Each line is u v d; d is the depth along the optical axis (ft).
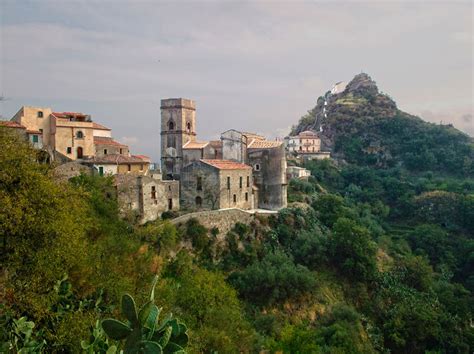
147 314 31.09
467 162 599.57
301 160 534.78
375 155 632.79
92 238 134.92
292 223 261.24
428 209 416.67
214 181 239.50
